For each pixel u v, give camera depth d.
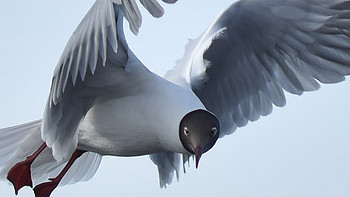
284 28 12.19
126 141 11.20
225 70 12.41
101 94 11.11
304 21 12.09
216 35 12.01
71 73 10.38
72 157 11.88
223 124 12.84
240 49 12.29
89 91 11.08
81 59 10.23
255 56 12.44
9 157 12.09
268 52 12.43
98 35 9.94
